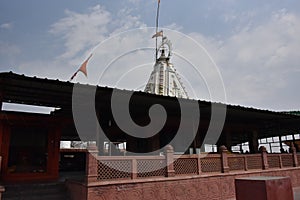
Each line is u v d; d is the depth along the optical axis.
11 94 9.89
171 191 9.15
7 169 10.23
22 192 8.59
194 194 9.76
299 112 17.02
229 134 17.67
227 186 10.95
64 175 12.72
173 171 9.44
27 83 8.39
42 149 11.12
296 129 20.98
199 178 10.09
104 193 7.66
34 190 8.81
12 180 10.17
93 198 7.42
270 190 4.58
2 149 10.24
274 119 16.98
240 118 16.56
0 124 10.33
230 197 10.88
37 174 10.74
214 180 10.59
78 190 8.05
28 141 10.89
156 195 8.73
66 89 9.17
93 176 7.62
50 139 11.37
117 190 7.93
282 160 14.39
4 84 8.50
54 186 9.25
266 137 25.44
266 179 4.72
